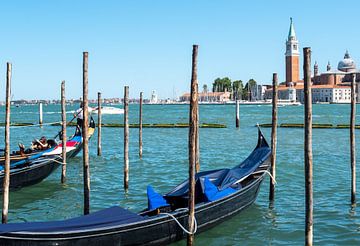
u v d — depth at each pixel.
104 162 27.41
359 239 12.56
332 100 185.00
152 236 11.54
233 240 12.73
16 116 98.50
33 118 88.25
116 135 47.50
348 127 54.12
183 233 12.36
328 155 30.52
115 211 11.62
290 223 14.09
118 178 21.98
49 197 17.86
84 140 14.45
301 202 16.59
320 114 97.69
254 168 16.23
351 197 16.16
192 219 11.96
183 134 48.88
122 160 28.31
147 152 32.59
